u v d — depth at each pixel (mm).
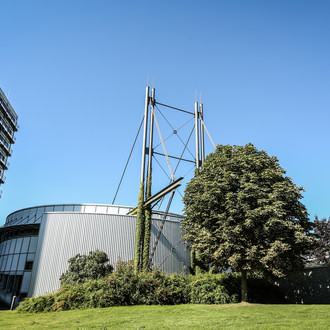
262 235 21922
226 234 21609
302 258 24109
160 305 22828
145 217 32875
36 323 16766
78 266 29781
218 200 23797
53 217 34812
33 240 38719
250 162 24953
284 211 22031
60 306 21703
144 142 36312
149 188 34625
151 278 24500
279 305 20703
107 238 34531
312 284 29000
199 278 26531
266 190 23000
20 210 45312
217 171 25562
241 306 20750
